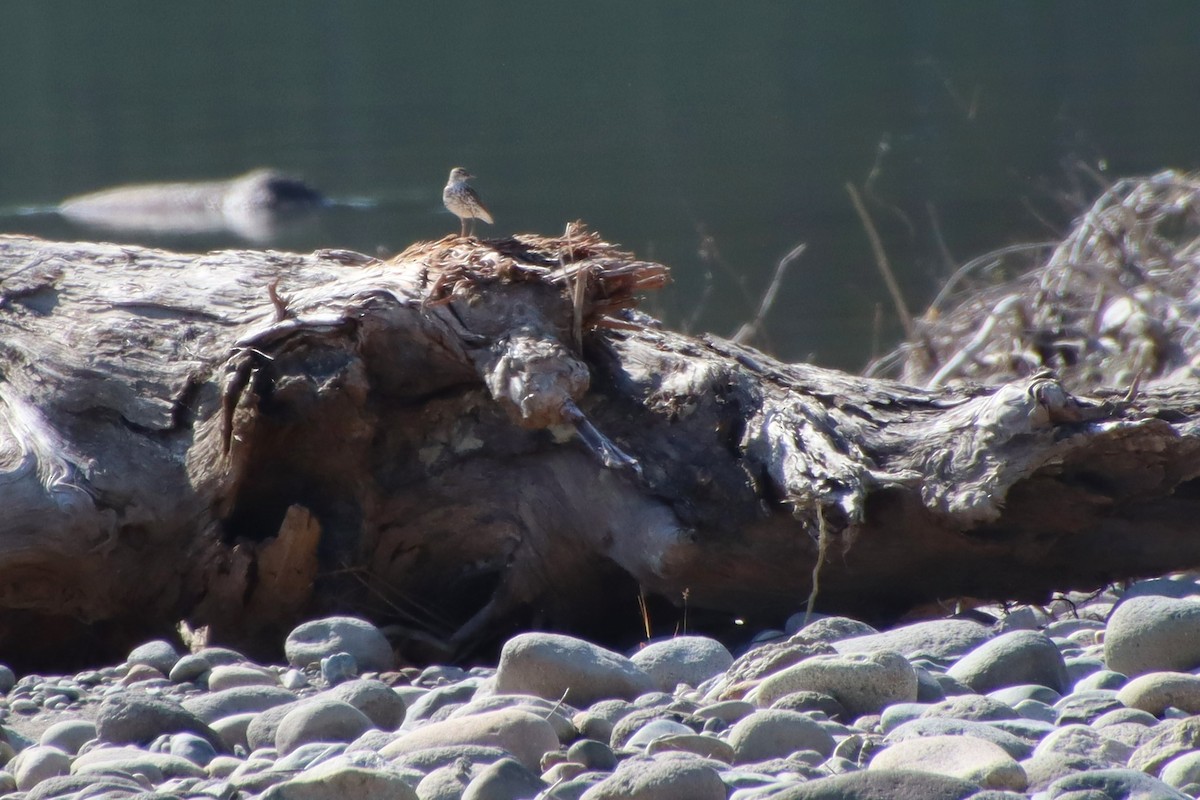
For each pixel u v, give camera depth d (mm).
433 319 10016
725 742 6258
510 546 10586
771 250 34219
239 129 58719
